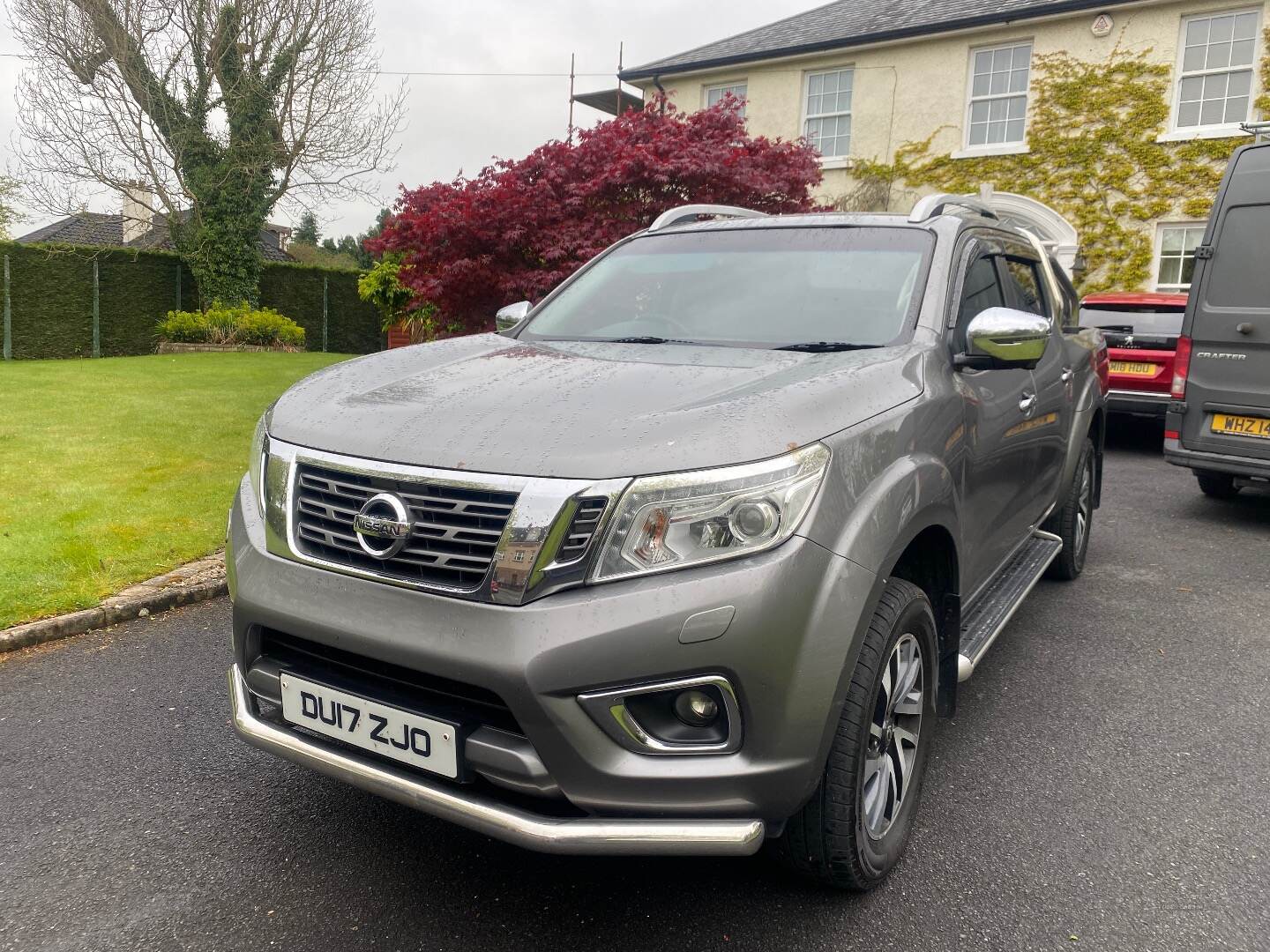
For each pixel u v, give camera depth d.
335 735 2.29
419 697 2.19
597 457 2.03
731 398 2.27
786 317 3.12
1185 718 3.57
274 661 2.43
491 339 3.37
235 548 2.50
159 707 3.51
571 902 2.42
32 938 2.25
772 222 3.72
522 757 2.00
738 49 18.53
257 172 21.23
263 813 2.83
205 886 2.47
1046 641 4.38
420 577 2.12
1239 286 6.48
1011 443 3.46
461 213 9.55
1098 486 5.63
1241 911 2.41
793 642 2.02
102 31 19.98
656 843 1.95
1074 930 2.33
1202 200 14.56
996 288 3.66
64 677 3.76
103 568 4.80
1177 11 14.52
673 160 9.32
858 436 2.28
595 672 1.95
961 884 2.51
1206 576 5.45
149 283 20.84
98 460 7.25
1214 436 6.68
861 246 3.38
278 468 2.41
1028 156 15.89
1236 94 14.38
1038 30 15.62
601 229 9.37
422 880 2.51
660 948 2.25
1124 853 2.67
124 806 2.85
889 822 2.54
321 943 2.25
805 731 2.06
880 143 17.12
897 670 2.52
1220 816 2.88
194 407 10.15
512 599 2.01
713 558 2.01
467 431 2.20
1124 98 15.04
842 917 2.37
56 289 19.08
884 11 18.09
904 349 2.83
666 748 2.02
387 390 2.56
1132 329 9.51
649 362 2.72
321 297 24.25
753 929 2.32
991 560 3.53
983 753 3.28
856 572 2.13
